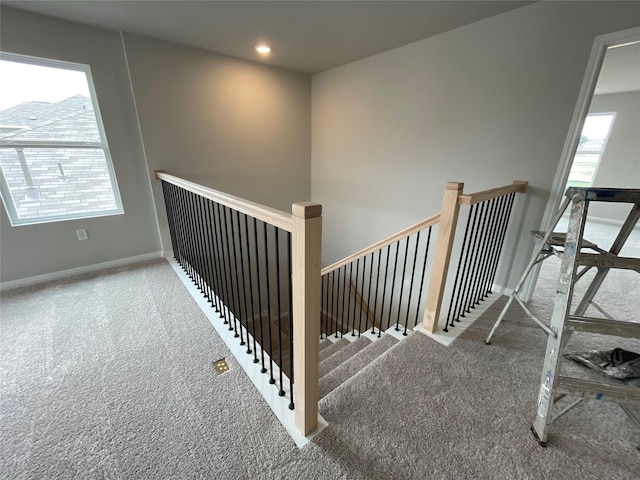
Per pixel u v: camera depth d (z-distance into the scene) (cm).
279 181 402
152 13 219
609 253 119
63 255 272
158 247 327
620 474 105
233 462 110
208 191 172
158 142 296
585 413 129
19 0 201
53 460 112
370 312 400
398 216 325
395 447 115
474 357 167
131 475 106
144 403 136
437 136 269
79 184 272
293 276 101
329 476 105
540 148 209
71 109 256
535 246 219
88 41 246
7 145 235
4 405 135
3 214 240
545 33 192
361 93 331
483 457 111
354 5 202
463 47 235
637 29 159
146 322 202
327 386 162
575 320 99
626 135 486
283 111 379
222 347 176
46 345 177
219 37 264
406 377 151
